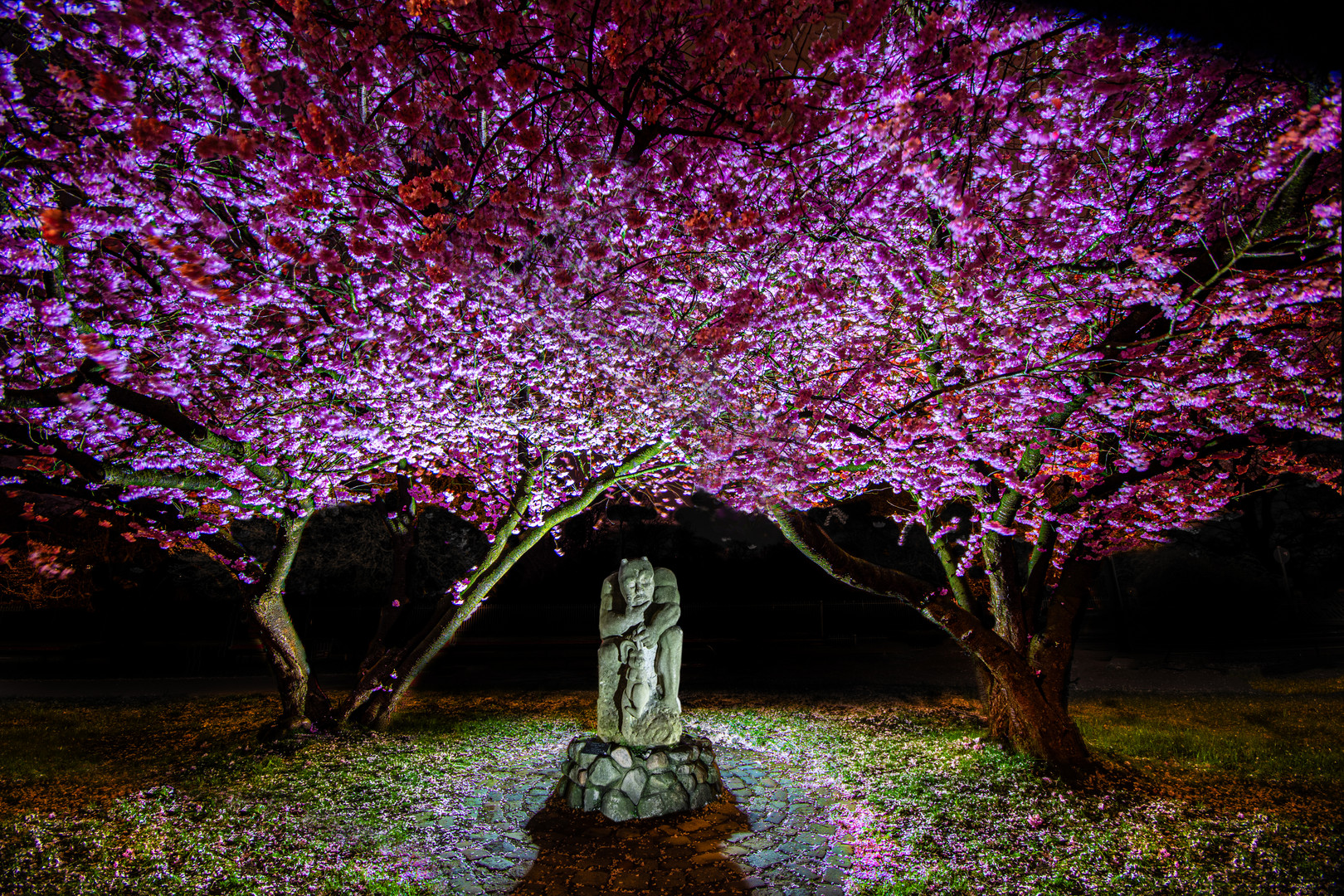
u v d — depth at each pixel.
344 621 21.08
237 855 6.46
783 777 8.77
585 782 7.79
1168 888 5.70
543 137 7.34
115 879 5.93
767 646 20.97
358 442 9.14
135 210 6.30
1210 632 20.17
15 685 15.66
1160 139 6.07
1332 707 11.95
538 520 11.63
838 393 8.09
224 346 7.90
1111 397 6.94
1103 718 11.21
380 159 7.20
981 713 11.91
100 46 5.96
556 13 6.00
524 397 10.00
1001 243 6.75
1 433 7.32
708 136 6.55
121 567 19.52
